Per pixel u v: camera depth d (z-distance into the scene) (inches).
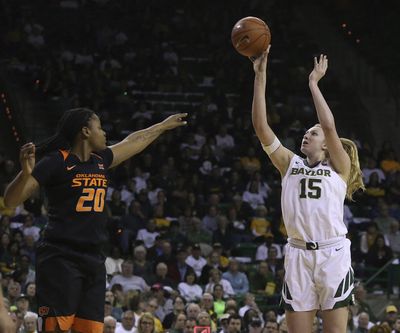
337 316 304.3
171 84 1149.7
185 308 655.8
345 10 1318.9
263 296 774.5
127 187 925.2
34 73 1094.4
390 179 1027.9
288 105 1129.4
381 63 1259.2
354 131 1169.4
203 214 923.4
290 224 308.0
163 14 1259.8
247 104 1123.9
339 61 1266.0
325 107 309.1
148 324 569.6
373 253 877.8
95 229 289.6
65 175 287.3
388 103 1223.5
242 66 1197.7
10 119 1035.9
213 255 808.3
